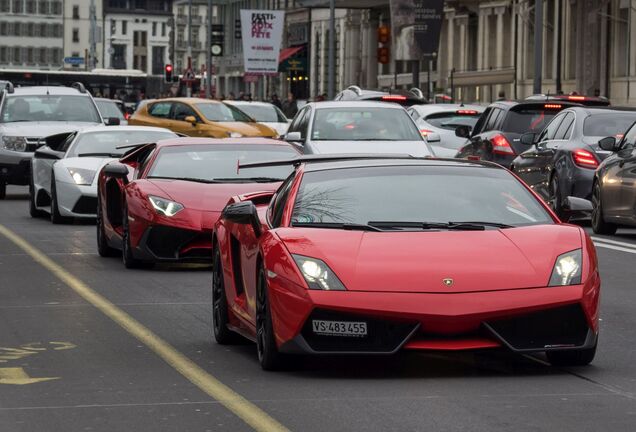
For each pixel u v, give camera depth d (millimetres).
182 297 23391
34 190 42500
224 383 15188
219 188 27312
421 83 125938
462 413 13375
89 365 16547
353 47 146250
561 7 99062
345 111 42250
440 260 15156
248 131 66375
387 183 17078
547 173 38500
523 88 105812
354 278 14961
